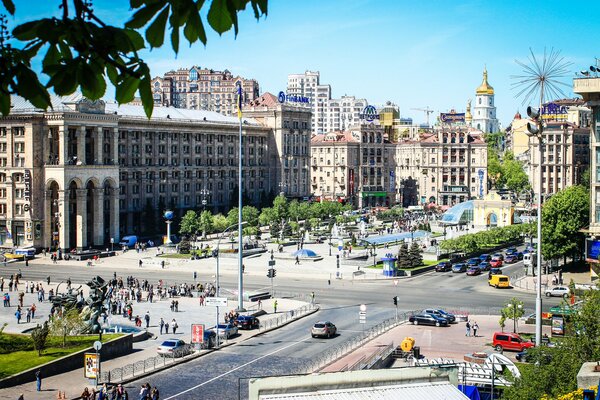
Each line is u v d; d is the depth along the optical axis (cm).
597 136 12619
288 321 10362
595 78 12269
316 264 16675
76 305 9588
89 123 18775
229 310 11150
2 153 18450
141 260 16562
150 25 742
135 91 771
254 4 774
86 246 18650
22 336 8488
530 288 13238
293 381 2706
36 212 18275
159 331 9650
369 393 2759
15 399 6316
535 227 16262
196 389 6812
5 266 16212
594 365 3628
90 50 736
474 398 5031
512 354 8156
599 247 12500
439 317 9969
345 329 9800
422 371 2892
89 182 19175
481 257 17100
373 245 18200
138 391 6756
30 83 732
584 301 5341
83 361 7744
